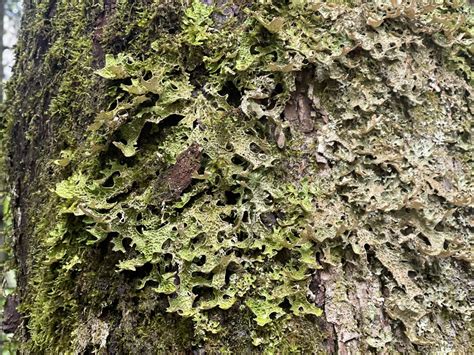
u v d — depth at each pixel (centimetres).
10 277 114
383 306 77
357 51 81
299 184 78
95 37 85
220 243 76
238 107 79
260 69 79
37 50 93
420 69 83
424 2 83
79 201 78
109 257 79
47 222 85
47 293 82
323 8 81
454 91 84
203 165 78
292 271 76
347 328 75
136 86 78
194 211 77
